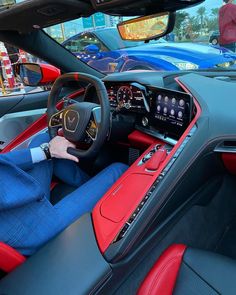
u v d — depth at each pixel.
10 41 1.81
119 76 1.59
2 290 0.78
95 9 1.23
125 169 1.39
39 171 1.26
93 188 1.23
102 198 1.05
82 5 1.29
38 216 0.95
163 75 1.61
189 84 1.42
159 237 1.15
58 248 0.88
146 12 1.24
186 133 1.18
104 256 0.85
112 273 0.86
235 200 1.77
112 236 0.89
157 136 1.41
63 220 1.03
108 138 1.42
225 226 1.68
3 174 0.87
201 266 0.94
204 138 1.19
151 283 0.91
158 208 1.02
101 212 0.98
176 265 0.96
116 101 1.58
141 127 1.50
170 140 1.35
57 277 0.80
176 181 1.09
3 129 2.09
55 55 1.99
